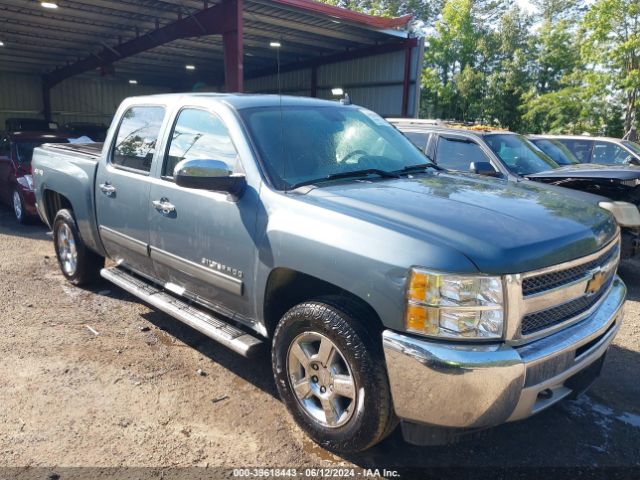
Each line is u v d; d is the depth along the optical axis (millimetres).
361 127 4133
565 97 26625
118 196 4477
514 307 2434
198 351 4223
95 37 18344
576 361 2738
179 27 15047
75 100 28266
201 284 3734
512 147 7465
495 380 2352
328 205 2918
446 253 2402
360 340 2666
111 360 4020
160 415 3311
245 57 22500
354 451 2840
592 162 10555
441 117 35531
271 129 3584
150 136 4285
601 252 2918
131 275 4754
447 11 35812
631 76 22281
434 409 2418
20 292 5539
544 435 3219
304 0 14359
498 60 35406
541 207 3039
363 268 2602
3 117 26234
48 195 5957
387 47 18625
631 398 3680
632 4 22234
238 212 3305
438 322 2391
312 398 3055
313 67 22141
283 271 3102
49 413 3295
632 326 5004
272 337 3412
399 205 2867
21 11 15109
